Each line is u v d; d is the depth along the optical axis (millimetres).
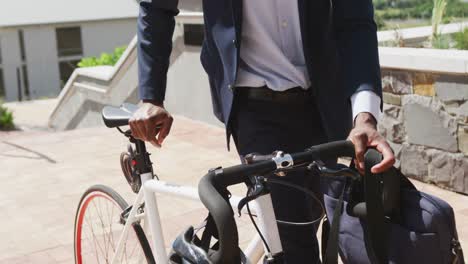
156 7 2348
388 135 5125
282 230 2213
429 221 1771
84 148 7070
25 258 4285
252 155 1865
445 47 5570
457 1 6516
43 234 4688
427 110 4801
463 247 3850
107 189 2822
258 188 1726
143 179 2357
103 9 22391
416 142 4930
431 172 4867
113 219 3119
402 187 1866
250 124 2326
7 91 21969
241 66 2309
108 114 2410
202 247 1794
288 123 2299
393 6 7168
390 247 1834
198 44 7613
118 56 13078
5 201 5473
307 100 2299
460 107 4578
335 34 2197
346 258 1986
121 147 7035
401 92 4961
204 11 2340
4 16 21484
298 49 2279
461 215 4328
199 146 6723
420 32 6148
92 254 3047
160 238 2344
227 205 1600
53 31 22141
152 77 2326
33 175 6191
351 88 2031
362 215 1870
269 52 2273
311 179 2258
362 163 1831
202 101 7711
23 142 7527
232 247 1587
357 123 1934
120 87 9852
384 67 5012
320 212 2311
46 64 22234
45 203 5355
